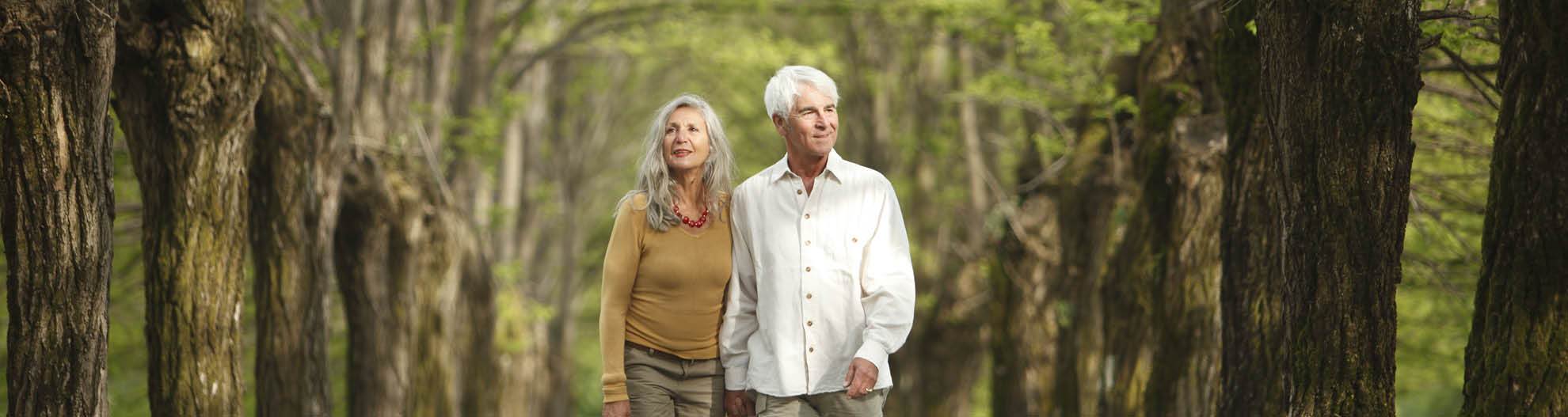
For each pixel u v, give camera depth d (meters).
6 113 4.21
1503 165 3.62
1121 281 7.43
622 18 16.84
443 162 13.28
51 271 4.34
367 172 10.32
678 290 4.22
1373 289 3.80
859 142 18.89
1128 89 9.45
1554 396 3.52
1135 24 8.59
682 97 4.25
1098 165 10.02
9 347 4.39
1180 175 6.83
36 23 4.18
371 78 10.77
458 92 14.62
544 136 22.30
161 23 5.55
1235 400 5.52
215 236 5.82
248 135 5.97
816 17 20.08
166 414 5.87
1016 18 12.41
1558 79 3.46
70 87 4.31
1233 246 5.53
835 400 4.16
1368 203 3.76
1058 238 12.22
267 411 7.56
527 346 15.95
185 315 5.81
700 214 4.26
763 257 4.20
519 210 20.42
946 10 13.49
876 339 4.07
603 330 4.19
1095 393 10.01
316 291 7.67
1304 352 3.90
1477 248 9.25
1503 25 3.66
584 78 22.27
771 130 21.69
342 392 15.38
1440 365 11.82
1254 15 5.34
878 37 18.12
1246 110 5.44
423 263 11.52
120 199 11.26
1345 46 3.71
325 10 10.91
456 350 12.62
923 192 18.22
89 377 4.48
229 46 5.71
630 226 4.21
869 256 4.20
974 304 16.36
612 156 25.58
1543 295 3.54
